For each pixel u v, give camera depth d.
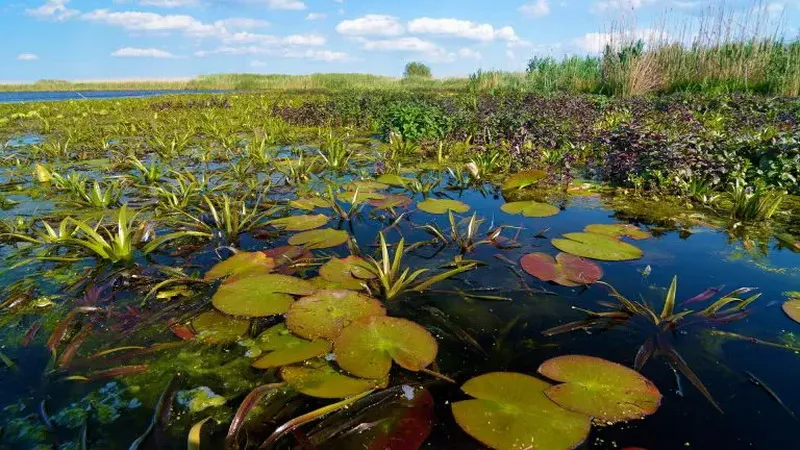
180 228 3.21
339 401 1.49
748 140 4.56
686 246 2.84
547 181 4.47
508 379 1.54
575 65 14.59
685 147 4.26
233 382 1.61
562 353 1.76
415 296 2.21
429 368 1.66
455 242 2.92
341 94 18.20
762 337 1.83
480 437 1.29
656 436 1.34
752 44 10.64
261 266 2.47
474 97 11.05
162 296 2.20
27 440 1.36
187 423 1.43
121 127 8.92
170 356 1.75
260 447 1.31
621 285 2.30
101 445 1.34
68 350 1.78
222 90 30.73
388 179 4.67
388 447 1.30
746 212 3.33
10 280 2.43
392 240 2.98
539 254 2.64
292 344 1.76
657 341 1.81
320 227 3.22
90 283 2.36
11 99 22.50
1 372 1.67
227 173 5.01
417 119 7.11
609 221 3.36
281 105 13.25
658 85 11.53
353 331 1.80
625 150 4.63
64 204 3.94
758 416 1.42
